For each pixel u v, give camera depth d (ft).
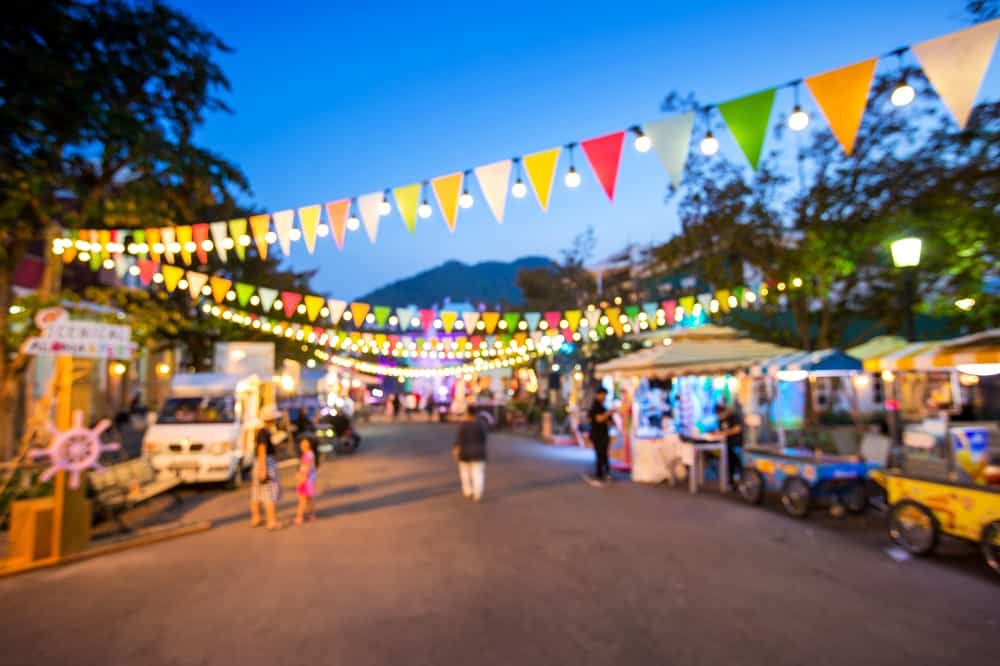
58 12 33.65
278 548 27.61
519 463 58.44
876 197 40.60
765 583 21.42
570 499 38.86
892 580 21.79
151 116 41.06
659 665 14.85
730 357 45.29
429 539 28.50
